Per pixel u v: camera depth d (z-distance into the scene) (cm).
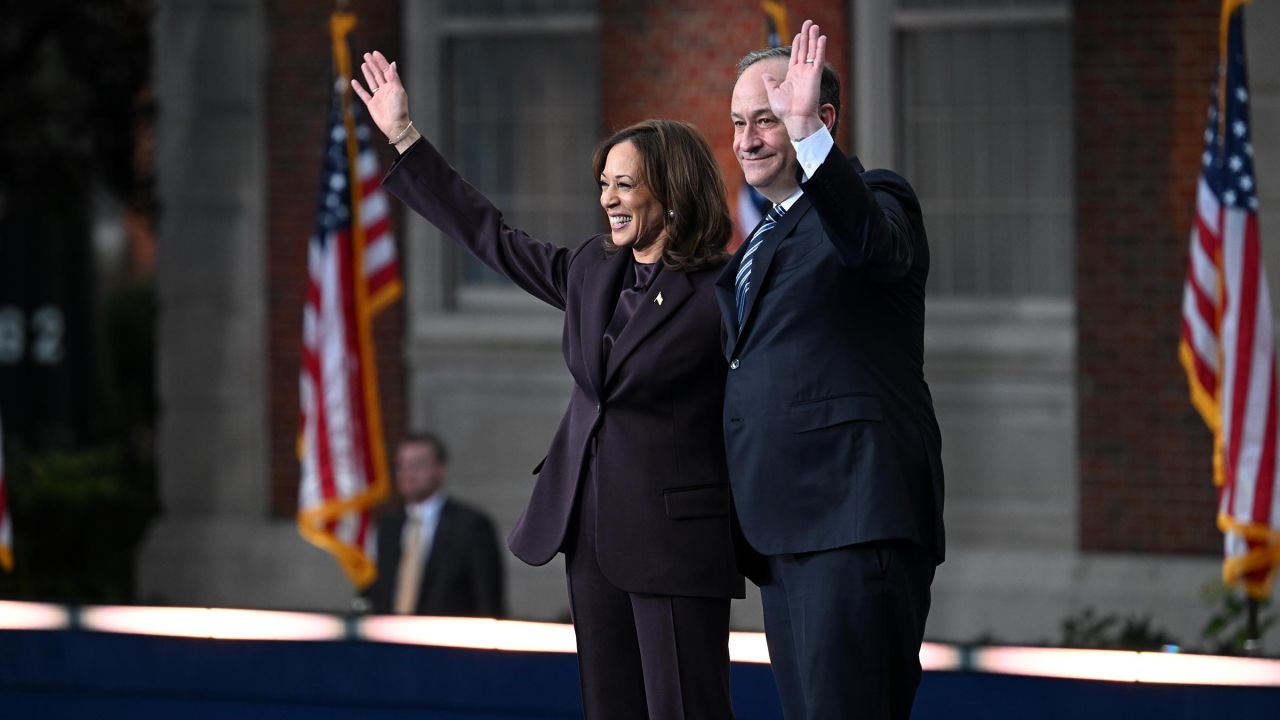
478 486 2531
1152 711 1118
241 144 2528
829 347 812
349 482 1970
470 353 2527
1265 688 1098
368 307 2006
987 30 2370
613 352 882
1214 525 2228
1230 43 1691
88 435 4281
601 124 2450
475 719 1258
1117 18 2252
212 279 2544
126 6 3612
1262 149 2161
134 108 3694
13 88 3678
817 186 750
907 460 808
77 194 3931
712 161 906
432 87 2544
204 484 2556
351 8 2548
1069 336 2302
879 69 2378
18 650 1351
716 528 882
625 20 2434
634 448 880
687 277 886
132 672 1325
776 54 827
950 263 2403
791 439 811
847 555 801
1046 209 2364
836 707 798
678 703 871
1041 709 1140
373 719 1279
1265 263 2156
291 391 2527
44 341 4178
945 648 1162
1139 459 2261
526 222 2567
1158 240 2245
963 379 2362
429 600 1900
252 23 2517
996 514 2344
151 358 4881
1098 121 2266
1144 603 2217
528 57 2552
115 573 2756
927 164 2405
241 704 1309
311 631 1296
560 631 1253
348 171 1991
